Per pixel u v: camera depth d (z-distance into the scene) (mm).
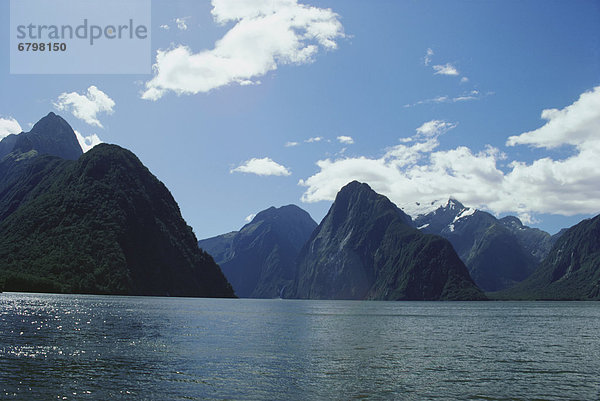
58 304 127625
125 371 42062
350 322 116875
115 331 71250
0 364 42656
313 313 165875
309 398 35625
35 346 53125
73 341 58344
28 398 33125
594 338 80750
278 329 89125
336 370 46031
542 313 189625
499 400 35875
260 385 38781
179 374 41656
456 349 63625
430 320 132000
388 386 39688
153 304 159500
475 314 175750
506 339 78125
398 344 68438
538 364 51656
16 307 107188
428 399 35875
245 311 158750
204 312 133125
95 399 33406
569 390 39125
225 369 44562
